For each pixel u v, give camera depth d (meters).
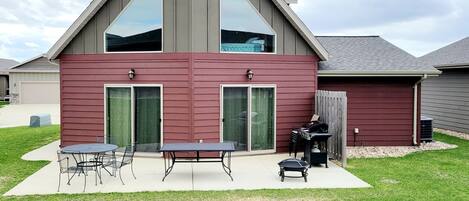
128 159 8.55
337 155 9.73
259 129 10.89
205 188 7.53
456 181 8.01
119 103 10.57
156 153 10.36
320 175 8.55
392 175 8.53
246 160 10.15
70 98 10.84
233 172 8.85
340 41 14.91
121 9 10.33
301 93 11.21
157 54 10.11
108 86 10.52
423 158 10.50
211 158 10.24
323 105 10.63
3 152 11.21
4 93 41.00
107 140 10.65
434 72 11.99
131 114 10.38
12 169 9.02
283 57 10.91
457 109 16.06
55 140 13.64
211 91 10.16
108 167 8.93
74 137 10.89
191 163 9.74
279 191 7.31
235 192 7.24
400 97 12.59
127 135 10.55
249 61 10.54
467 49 17.12
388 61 12.76
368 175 8.54
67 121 10.92
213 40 10.12
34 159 10.18
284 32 10.91
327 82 12.38
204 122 10.10
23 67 33.59
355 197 6.88
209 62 10.10
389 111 12.57
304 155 9.91
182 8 9.94
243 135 10.69
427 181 8.01
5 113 25.64
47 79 34.03
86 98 10.73
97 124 10.70
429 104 18.17
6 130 16.83
